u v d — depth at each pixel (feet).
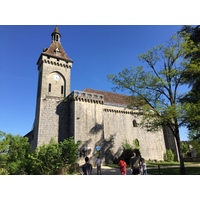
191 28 57.47
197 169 59.00
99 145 97.25
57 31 129.18
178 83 54.39
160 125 53.31
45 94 103.86
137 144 113.39
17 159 63.21
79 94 100.89
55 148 53.42
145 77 56.59
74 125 94.12
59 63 114.83
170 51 54.85
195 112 46.44
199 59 50.78
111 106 112.78
